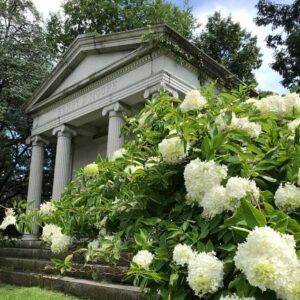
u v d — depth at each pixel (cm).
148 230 267
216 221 209
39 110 2133
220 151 250
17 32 2356
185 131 252
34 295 877
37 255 1398
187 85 1442
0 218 2312
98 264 797
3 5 2291
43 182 2688
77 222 316
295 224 180
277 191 212
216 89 1339
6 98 2331
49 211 346
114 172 311
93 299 836
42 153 2141
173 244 233
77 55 1847
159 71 1384
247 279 160
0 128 2377
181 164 269
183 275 215
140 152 309
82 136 2233
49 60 2427
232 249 192
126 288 785
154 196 283
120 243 287
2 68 2222
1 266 1426
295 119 290
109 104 1616
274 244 149
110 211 304
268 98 309
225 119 254
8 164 2398
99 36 1698
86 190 341
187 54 1432
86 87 1788
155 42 1395
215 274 181
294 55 2105
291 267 150
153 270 219
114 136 1560
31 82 2294
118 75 1616
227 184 203
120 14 3316
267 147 260
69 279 960
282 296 154
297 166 218
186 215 252
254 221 171
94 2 3297
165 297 211
